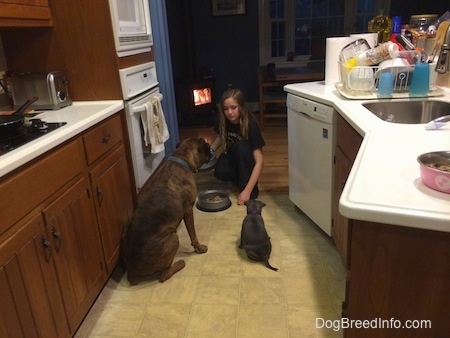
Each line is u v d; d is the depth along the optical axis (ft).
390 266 2.72
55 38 6.59
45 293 4.24
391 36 7.10
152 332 5.20
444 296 2.66
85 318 5.51
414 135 3.93
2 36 6.62
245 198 8.75
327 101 6.32
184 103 16.69
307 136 7.25
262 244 6.48
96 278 5.58
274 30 18.92
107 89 6.81
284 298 5.71
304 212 7.99
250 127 8.80
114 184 6.30
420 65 5.80
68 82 6.79
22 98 6.41
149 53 8.39
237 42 18.79
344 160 5.69
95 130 5.65
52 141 4.37
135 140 7.18
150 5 9.52
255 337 5.00
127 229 6.15
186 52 18.11
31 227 4.00
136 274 6.06
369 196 2.62
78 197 5.06
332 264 6.49
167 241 5.99
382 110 5.92
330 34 18.81
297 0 18.49
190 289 6.04
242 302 5.67
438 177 2.60
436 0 17.25
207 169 9.45
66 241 4.71
